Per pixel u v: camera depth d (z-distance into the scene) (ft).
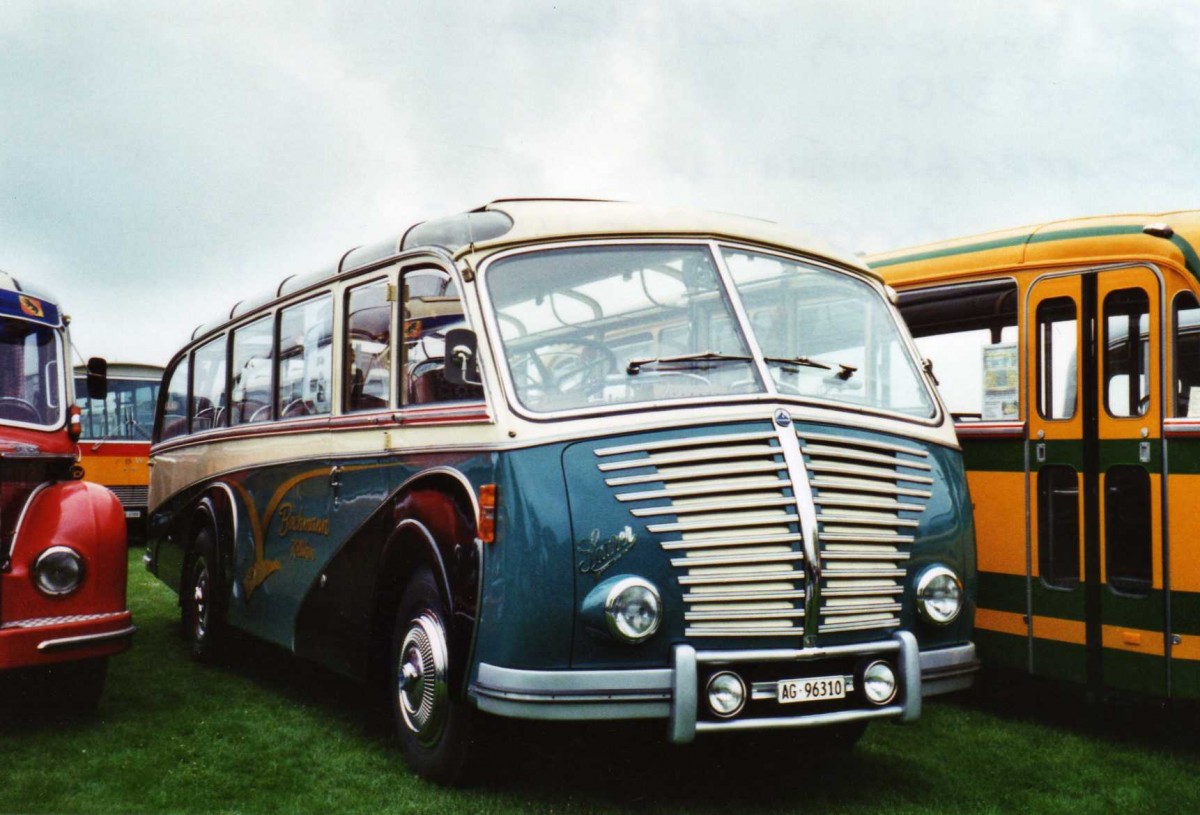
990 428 22.24
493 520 14.70
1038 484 21.47
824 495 15.21
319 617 20.04
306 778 16.78
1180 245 19.53
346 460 19.47
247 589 23.76
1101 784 17.38
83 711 20.31
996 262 22.48
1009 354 22.12
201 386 28.81
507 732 15.92
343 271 20.65
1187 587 18.84
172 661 26.02
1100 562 20.26
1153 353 19.70
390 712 21.24
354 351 19.90
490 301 15.98
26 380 21.20
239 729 19.70
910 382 18.20
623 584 13.98
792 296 17.57
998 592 21.93
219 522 25.44
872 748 19.25
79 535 18.25
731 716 14.20
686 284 16.96
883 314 18.81
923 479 16.65
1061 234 21.52
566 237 16.87
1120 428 20.07
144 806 15.43
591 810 15.46
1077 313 20.92
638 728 18.34
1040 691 23.97
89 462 55.47
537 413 15.03
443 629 16.08
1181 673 18.86
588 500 14.35
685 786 16.74
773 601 14.64
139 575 41.42
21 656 17.12
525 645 14.02
